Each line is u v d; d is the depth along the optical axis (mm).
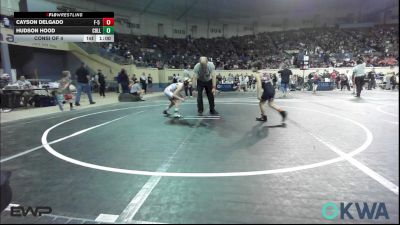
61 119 8602
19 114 9727
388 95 15875
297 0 38031
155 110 10391
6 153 4820
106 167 3973
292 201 2828
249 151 4629
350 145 4902
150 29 38031
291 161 4066
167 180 3438
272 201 2836
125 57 28141
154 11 36781
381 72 27812
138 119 8281
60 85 10766
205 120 7852
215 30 44125
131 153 4668
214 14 40812
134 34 35781
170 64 32000
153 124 7371
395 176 3410
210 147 4938
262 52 38312
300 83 24859
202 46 39344
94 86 22609
